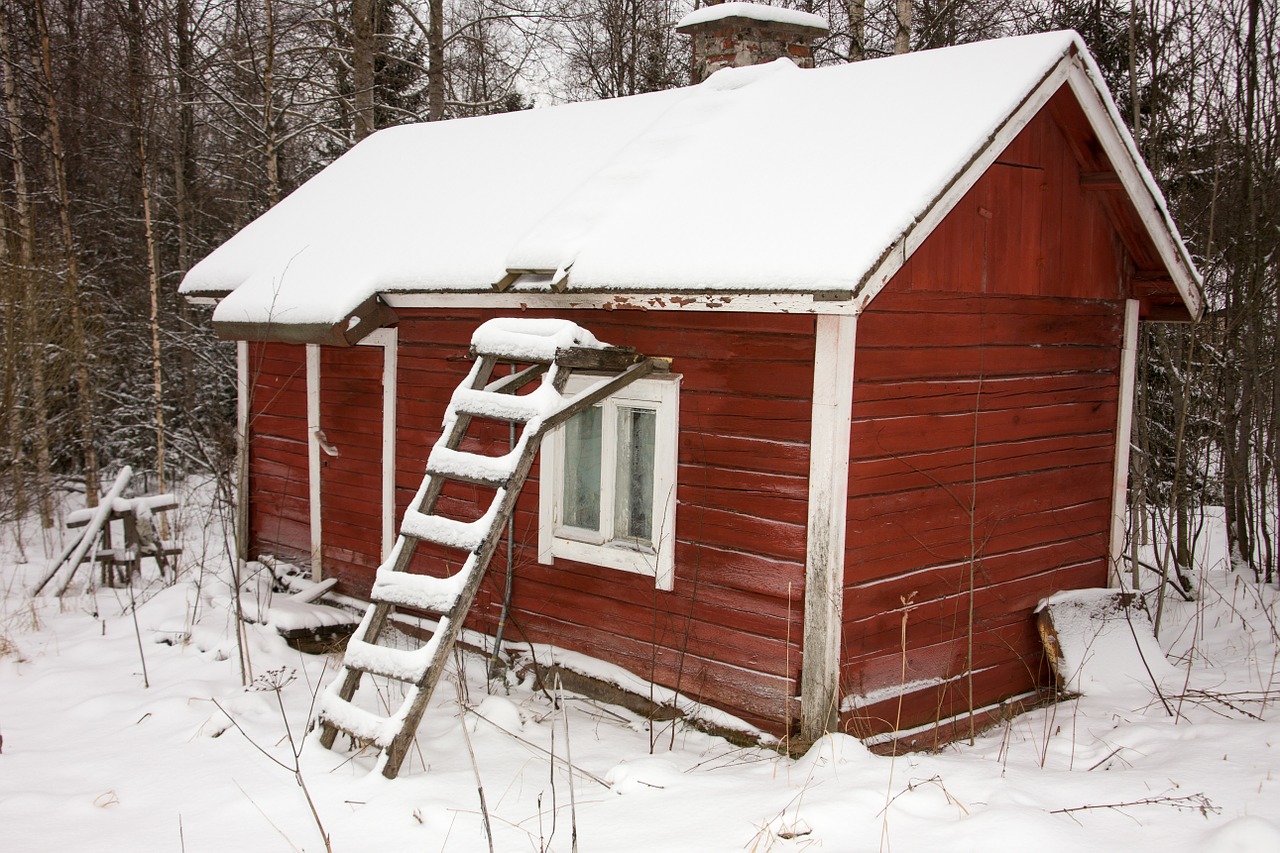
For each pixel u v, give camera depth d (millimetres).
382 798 4566
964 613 6086
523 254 6285
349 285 7465
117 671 6855
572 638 6504
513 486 5113
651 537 6012
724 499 5648
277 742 5316
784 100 6871
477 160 8656
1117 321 7086
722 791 4562
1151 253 6902
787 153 6082
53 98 13102
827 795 4352
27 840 4324
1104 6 12500
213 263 9391
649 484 6094
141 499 9664
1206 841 3686
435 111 14883
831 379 5129
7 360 12023
